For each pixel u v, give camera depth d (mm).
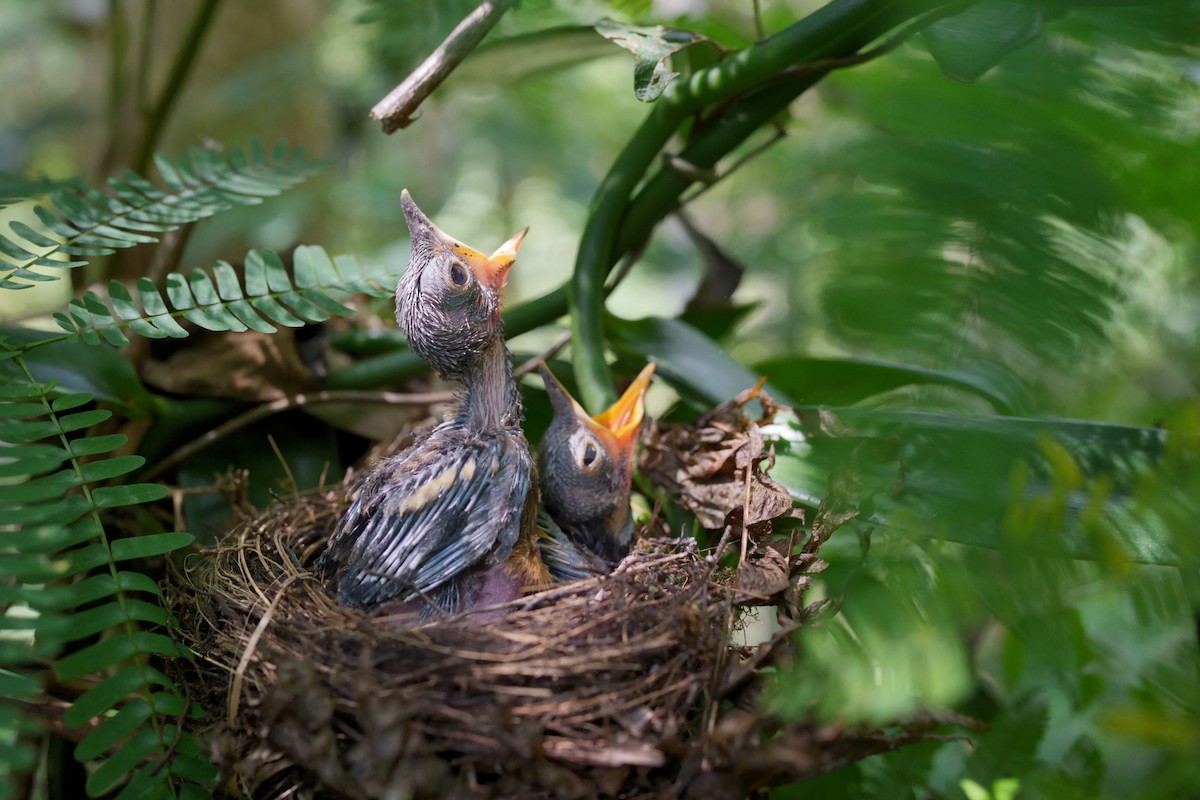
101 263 708
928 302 492
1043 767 592
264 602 595
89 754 567
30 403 593
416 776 548
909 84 511
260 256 626
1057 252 489
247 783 567
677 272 1216
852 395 658
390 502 605
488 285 618
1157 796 519
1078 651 576
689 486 620
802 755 539
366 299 708
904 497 563
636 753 552
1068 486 527
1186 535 524
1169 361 581
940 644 538
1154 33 508
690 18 697
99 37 982
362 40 759
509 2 609
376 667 569
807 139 790
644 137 641
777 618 579
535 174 1402
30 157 1238
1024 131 502
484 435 613
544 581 621
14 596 557
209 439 659
